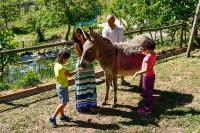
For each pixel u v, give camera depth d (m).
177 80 11.12
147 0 19.72
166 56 14.40
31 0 60.69
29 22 45.50
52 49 19.05
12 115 8.82
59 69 7.94
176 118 8.37
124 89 10.46
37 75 11.41
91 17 42.28
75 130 7.93
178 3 17.64
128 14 21.06
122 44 9.16
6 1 48.81
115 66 8.87
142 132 7.75
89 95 8.79
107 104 9.31
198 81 10.92
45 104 9.49
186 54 14.12
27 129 8.06
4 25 50.66
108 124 8.17
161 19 18.08
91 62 8.41
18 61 14.05
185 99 9.55
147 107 8.65
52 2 41.38
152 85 8.53
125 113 8.74
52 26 42.12
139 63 9.07
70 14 41.06
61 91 8.02
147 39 9.20
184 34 16.94
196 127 7.88
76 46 8.55
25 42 42.09
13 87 10.91
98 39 8.51
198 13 13.73
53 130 7.97
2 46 16.73
